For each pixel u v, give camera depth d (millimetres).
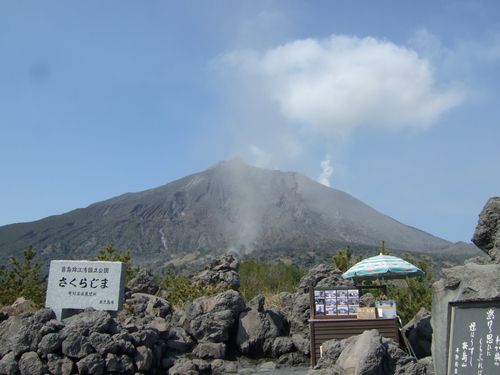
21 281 22562
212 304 18172
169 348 17234
